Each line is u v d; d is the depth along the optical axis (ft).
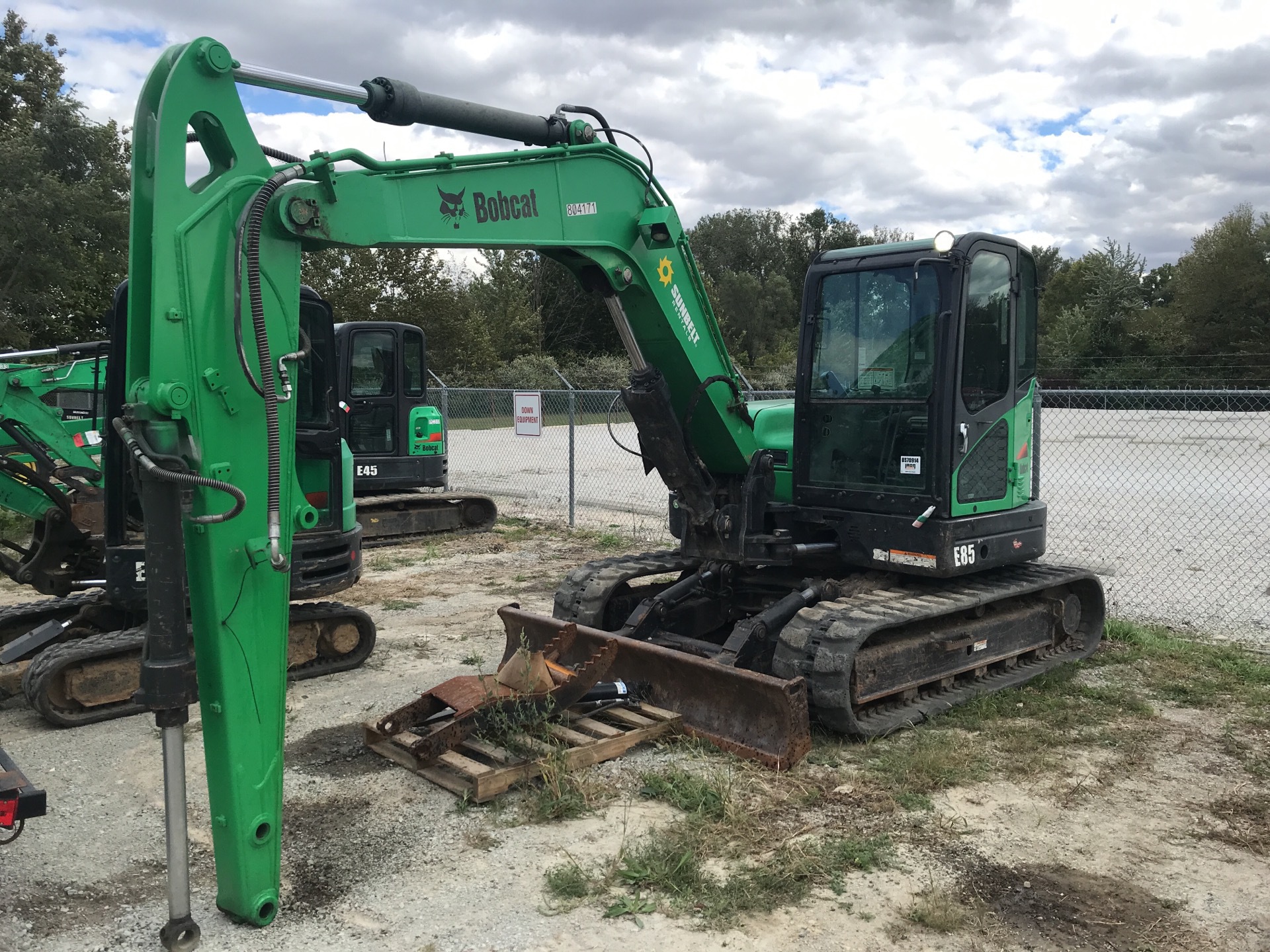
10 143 81.20
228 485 10.57
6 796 10.85
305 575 21.36
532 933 11.60
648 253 17.76
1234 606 28.48
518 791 15.61
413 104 13.69
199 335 10.86
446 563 36.63
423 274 121.08
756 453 19.88
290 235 12.10
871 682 17.99
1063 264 261.24
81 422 27.96
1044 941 11.50
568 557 37.63
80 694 19.08
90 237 85.46
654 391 18.28
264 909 11.74
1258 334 147.95
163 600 10.72
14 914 12.21
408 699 20.57
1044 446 81.10
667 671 18.44
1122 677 21.79
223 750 11.34
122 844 14.17
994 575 21.71
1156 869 13.28
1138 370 151.74
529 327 146.10
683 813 14.88
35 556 23.36
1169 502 49.90
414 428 41.98
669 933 11.64
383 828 14.44
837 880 12.84
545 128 16.03
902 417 19.16
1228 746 17.76
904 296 19.11
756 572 22.31
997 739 18.01
